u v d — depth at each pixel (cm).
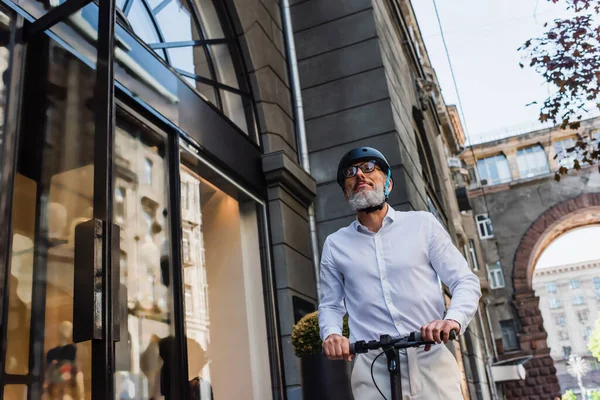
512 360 1692
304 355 443
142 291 361
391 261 212
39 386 224
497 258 2464
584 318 7931
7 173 267
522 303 2366
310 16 789
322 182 700
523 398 2236
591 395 5366
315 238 667
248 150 585
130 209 369
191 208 462
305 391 437
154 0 506
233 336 478
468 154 2658
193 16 578
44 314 229
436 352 199
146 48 425
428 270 213
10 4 288
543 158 2542
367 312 212
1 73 281
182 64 529
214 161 507
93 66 249
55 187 245
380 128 704
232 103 610
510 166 2569
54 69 272
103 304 204
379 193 215
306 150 717
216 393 435
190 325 423
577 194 2431
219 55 611
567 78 584
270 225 592
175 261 403
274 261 579
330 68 753
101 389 196
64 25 274
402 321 206
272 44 726
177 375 374
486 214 2533
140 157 393
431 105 1446
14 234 259
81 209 229
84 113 244
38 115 272
